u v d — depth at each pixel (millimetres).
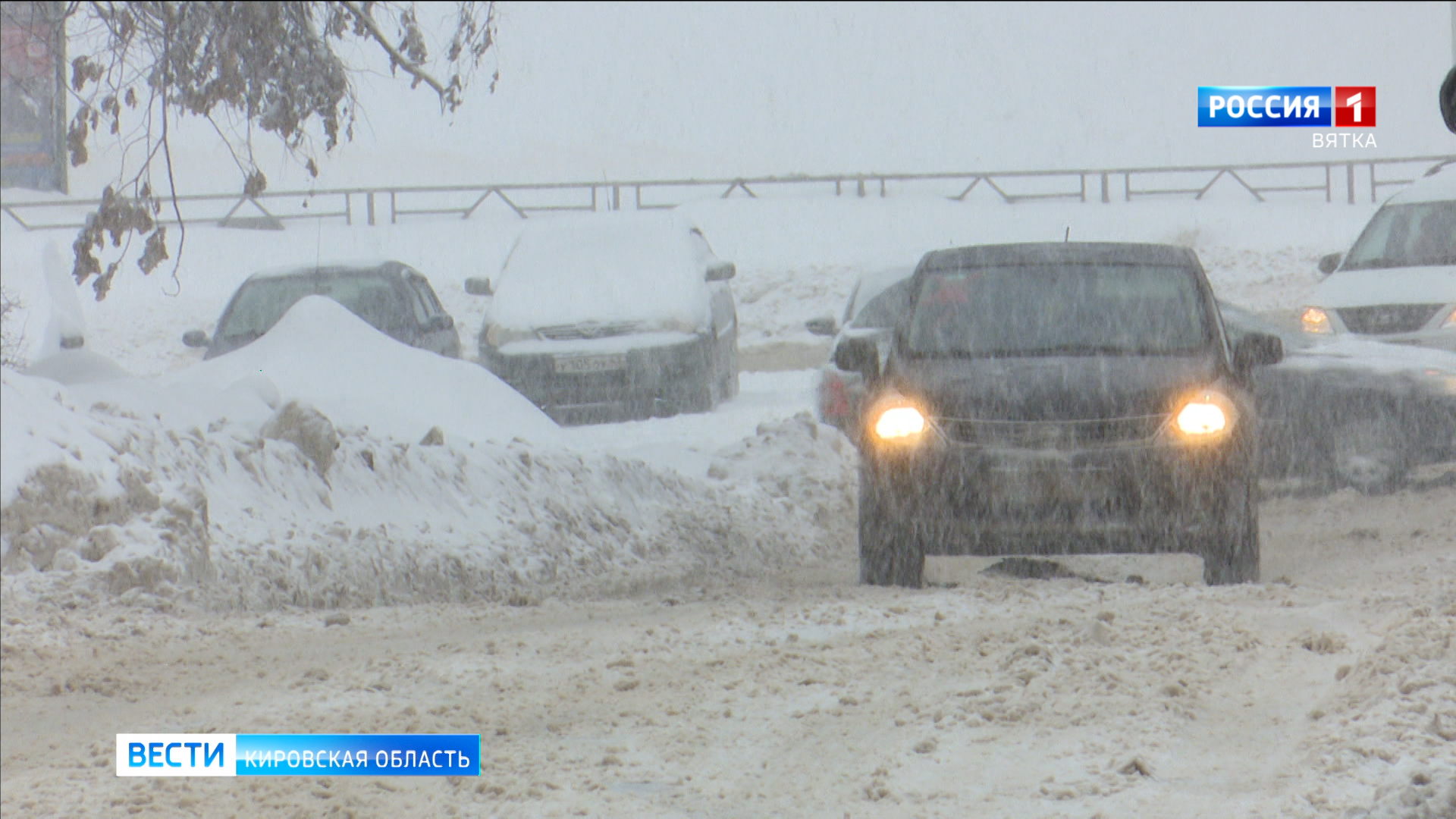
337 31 35031
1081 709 22828
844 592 34594
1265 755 20547
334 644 29750
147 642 29672
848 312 62375
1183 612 29594
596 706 24078
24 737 23328
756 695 24500
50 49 35000
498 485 44125
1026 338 36812
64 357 45312
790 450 53406
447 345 72062
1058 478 33812
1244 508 34406
